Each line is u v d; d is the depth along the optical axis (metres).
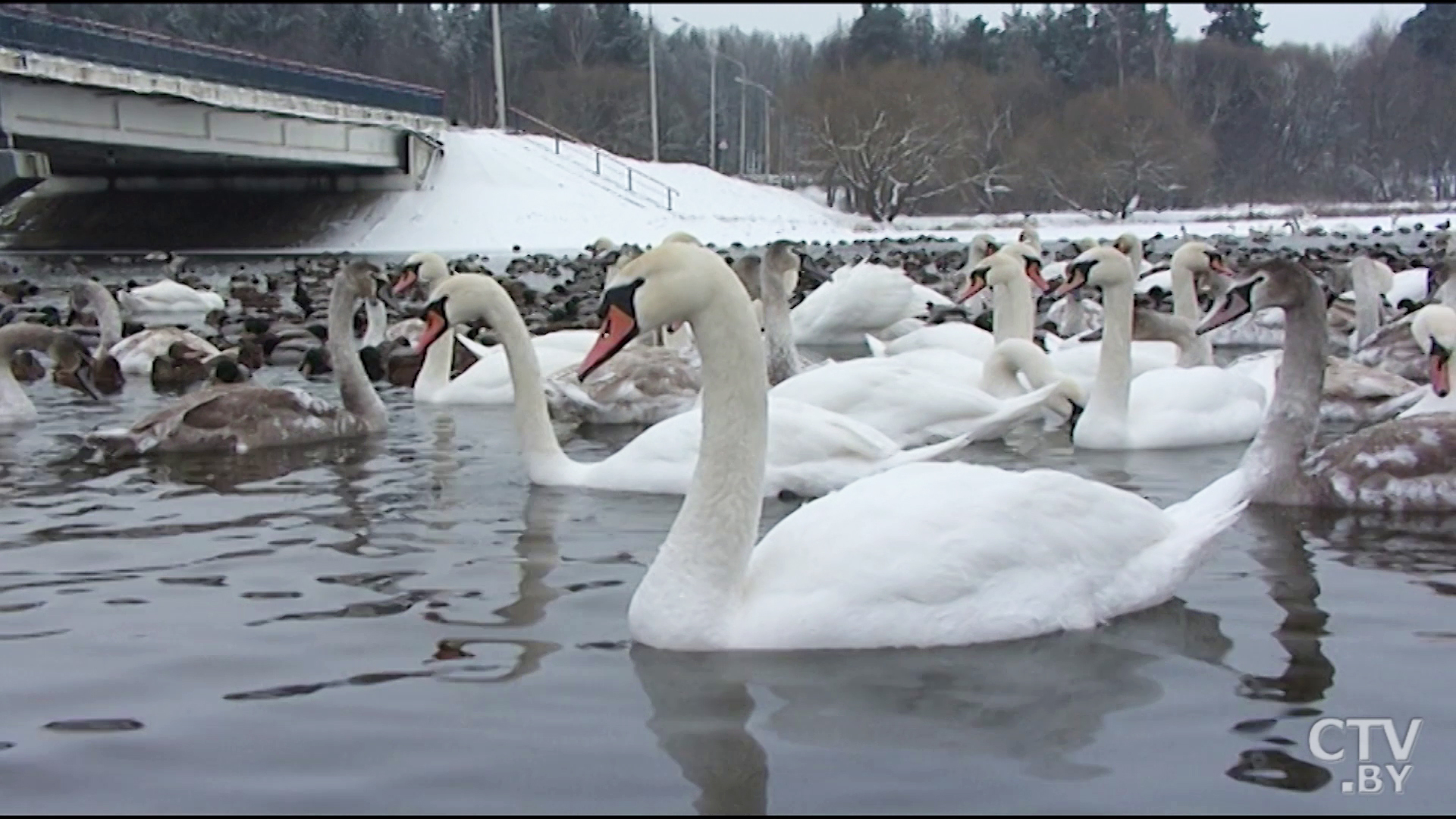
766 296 15.24
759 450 6.16
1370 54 50.56
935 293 23.83
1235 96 72.25
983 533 6.11
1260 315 19.17
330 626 6.43
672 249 6.27
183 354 16.94
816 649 5.93
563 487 9.75
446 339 15.03
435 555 7.74
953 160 79.38
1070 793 4.61
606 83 114.69
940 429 11.04
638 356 13.30
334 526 8.52
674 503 9.14
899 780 4.71
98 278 40.19
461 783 4.73
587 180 70.19
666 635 6.02
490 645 6.12
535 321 22.75
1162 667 5.75
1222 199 71.69
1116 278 11.23
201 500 9.37
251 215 66.25
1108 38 96.94
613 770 4.81
